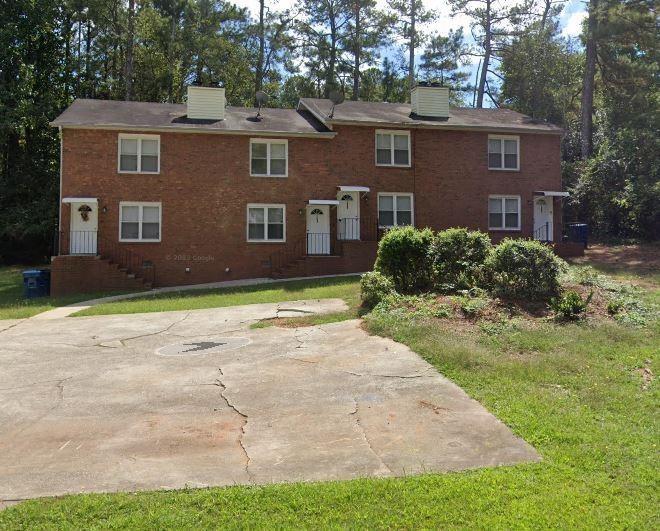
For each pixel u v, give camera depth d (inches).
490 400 230.8
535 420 208.5
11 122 1085.1
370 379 263.6
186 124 784.3
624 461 175.2
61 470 177.3
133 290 721.0
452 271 447.2
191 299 580.7
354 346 323.3
